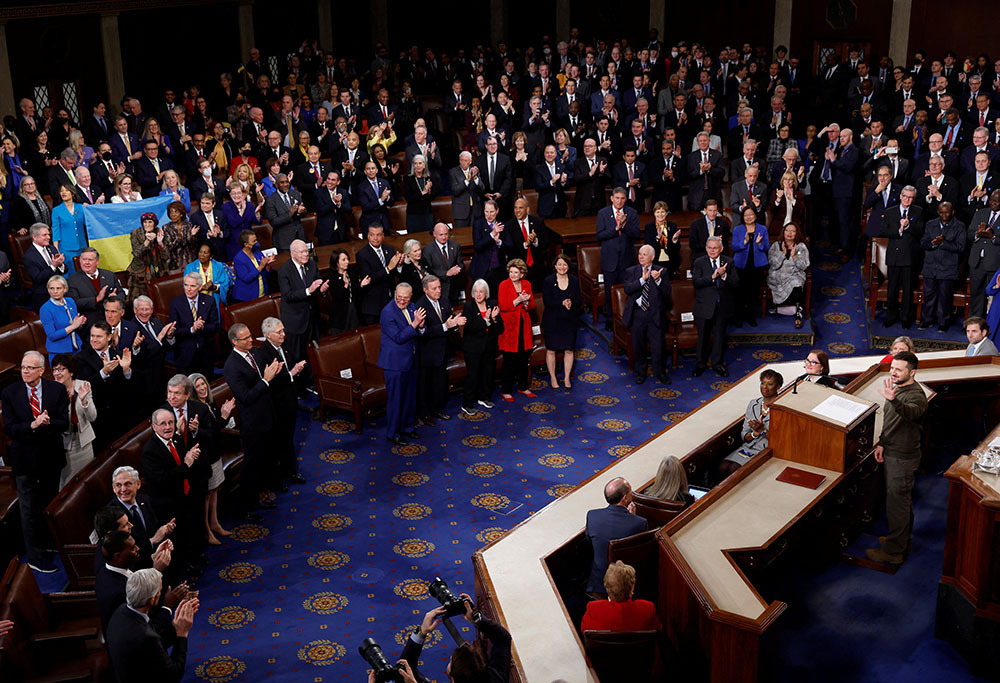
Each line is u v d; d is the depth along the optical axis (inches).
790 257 526.9
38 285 466.0
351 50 998.4
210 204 502.9
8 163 550.6
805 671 288.5
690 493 323.3
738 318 533.6
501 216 596.1
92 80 759.7
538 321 500.7
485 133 651.5
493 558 297.9
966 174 540.4
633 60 857.5
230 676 289.3
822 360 369.7
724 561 273.7
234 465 383.9
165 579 322.0
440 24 1050.1
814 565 336.5
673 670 274.7
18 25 704.4
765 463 330.0
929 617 312.2
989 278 496.1
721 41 967.0
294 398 391.9
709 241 476.7
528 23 1064.2
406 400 432.5
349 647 302.8
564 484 398.6
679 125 711.7
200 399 354.3
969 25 832.9
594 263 546.9
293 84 777.6
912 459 323.3
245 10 867.4
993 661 282.5
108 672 269.9
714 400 396.5
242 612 319.3
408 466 414.0
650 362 502.6
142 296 413.7
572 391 481.4
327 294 514.0
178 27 821.2
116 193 531.2
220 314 462.3
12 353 434.3
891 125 703.7
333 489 396.5
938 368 396.8
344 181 602.2
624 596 252.5
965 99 713.6
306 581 336.2
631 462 348.8
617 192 514.6
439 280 485.1
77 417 353.4
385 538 362.0
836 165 605.6
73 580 316.5
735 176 594.9
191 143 653.9
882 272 531.2
